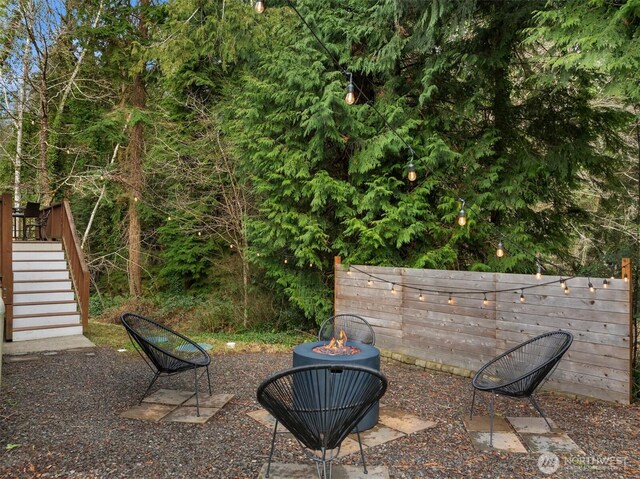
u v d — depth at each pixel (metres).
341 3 6.69
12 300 6.08
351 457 2.85
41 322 6.46
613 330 3.88
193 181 8.95
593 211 8.58
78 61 10.64
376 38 6.37
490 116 7.02
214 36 7.94
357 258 6.54
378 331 5.84
